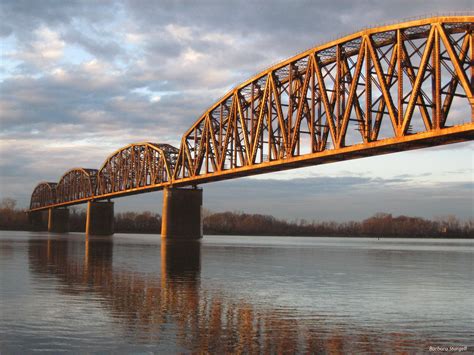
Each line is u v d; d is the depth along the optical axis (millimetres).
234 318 22828
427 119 46344
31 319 21922
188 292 30422
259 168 73500
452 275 44688
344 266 53625
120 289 31031
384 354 17594
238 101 80312
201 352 17422
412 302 28281
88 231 168125
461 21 42812
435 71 44875
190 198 112062
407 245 143000
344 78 57219
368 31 51781
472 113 42250
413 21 46844
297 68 67562
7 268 42938
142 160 136375
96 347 17812
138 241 117062
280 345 18438
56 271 40906
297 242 156125
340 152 55250
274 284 35531
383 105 52562
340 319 23094
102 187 166000
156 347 17922
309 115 63750
